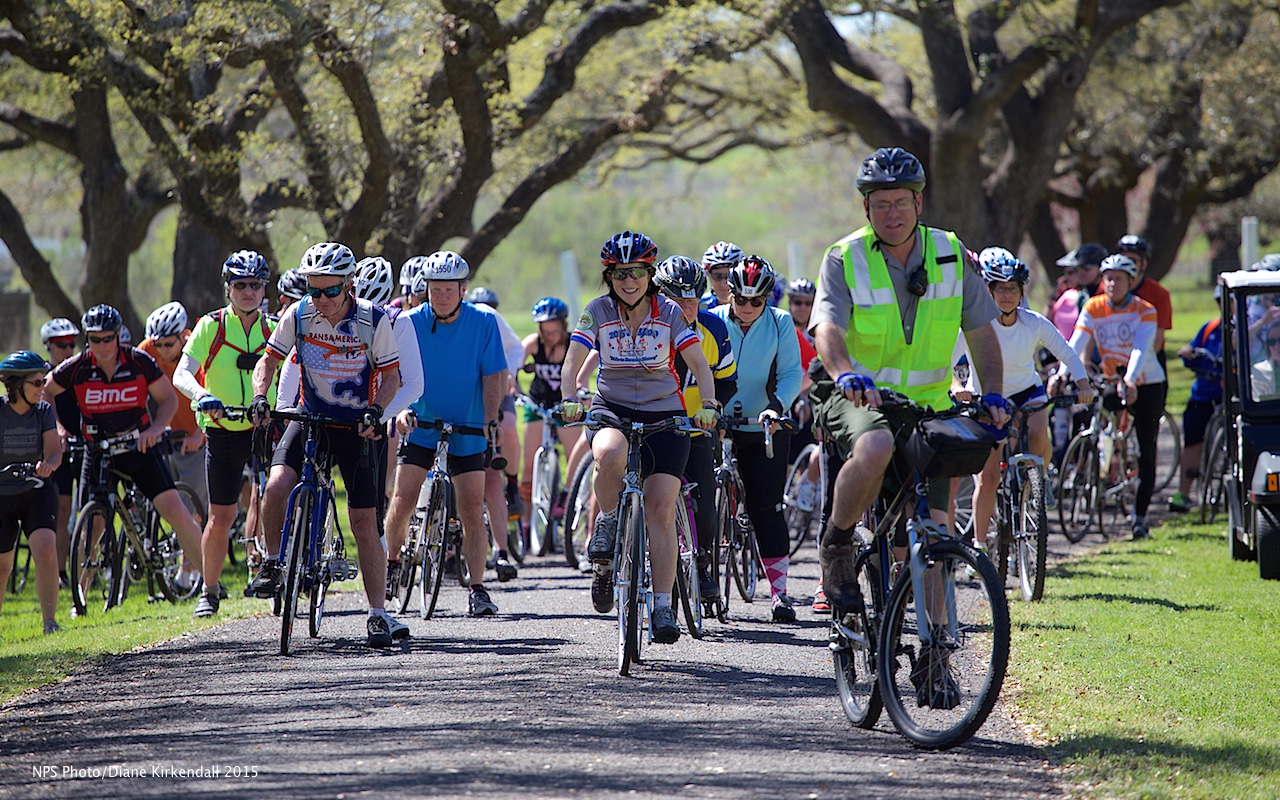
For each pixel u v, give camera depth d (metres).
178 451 34.31
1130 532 37.19
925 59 90.69
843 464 16.19
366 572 23.12
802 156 114.00
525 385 75.38
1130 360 34.75
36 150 80.19
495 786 14.29
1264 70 86.12
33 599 33.78
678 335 20.95
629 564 20.36
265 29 44.00
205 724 17.42
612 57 76.38
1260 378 30.23
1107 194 100.44
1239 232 139.38
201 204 48.84
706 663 21.44
